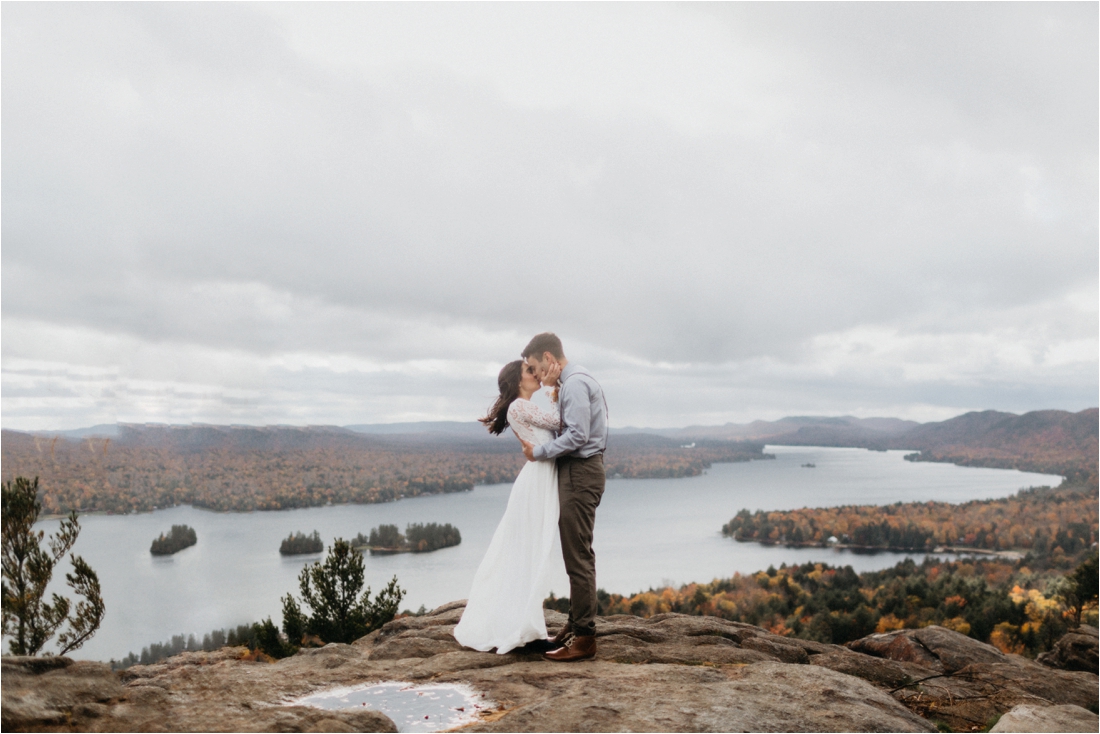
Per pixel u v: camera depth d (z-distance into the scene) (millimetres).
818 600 57812
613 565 96562
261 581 40719
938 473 166125
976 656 6566
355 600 11523
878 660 6078
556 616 6059
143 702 3002
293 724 2852
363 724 2938
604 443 4516
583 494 4418
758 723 3145
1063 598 31922
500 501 62594
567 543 4453
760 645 5840
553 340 4613
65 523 9008
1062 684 5781
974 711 5109
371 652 4859
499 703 3484
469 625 4641
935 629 7152
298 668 4113
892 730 3297
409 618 6316
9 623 8438
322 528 54844
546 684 3820
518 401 4625
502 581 4633
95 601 8852
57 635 8641
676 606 63625
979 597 46688
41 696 2814
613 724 3053
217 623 31406
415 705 3443
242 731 2744
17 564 8633
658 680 3861
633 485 152875
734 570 89812
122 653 27312
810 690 3783
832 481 160500
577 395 4363
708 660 4852
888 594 55500
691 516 128625
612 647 5027
